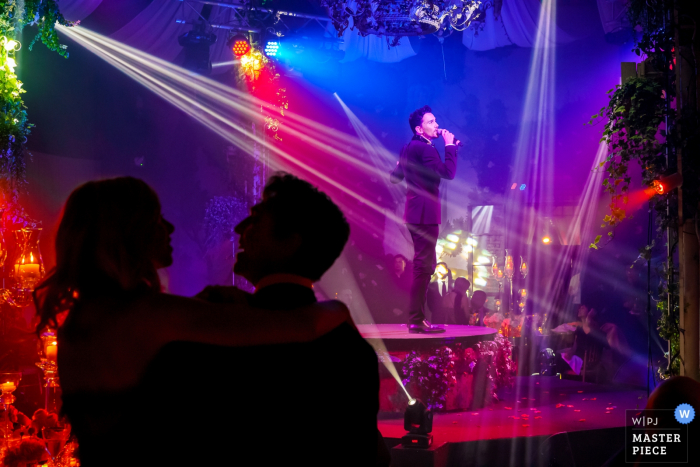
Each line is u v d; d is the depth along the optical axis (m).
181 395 1.16
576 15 10.46
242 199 12.53
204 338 1.17
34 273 4.45
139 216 1.31
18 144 5.38
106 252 1.26
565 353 8.62
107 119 12.95
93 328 1.19
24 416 3.90
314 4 10.11
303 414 1.21
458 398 6.26
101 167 12.88
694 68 4.38
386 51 12.30
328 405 1.24
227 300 1.34
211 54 11.91
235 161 12.70
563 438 5.30
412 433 4.79
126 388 1.17
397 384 6.17
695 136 4.32
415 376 6.12
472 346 6.51
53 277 1.29
